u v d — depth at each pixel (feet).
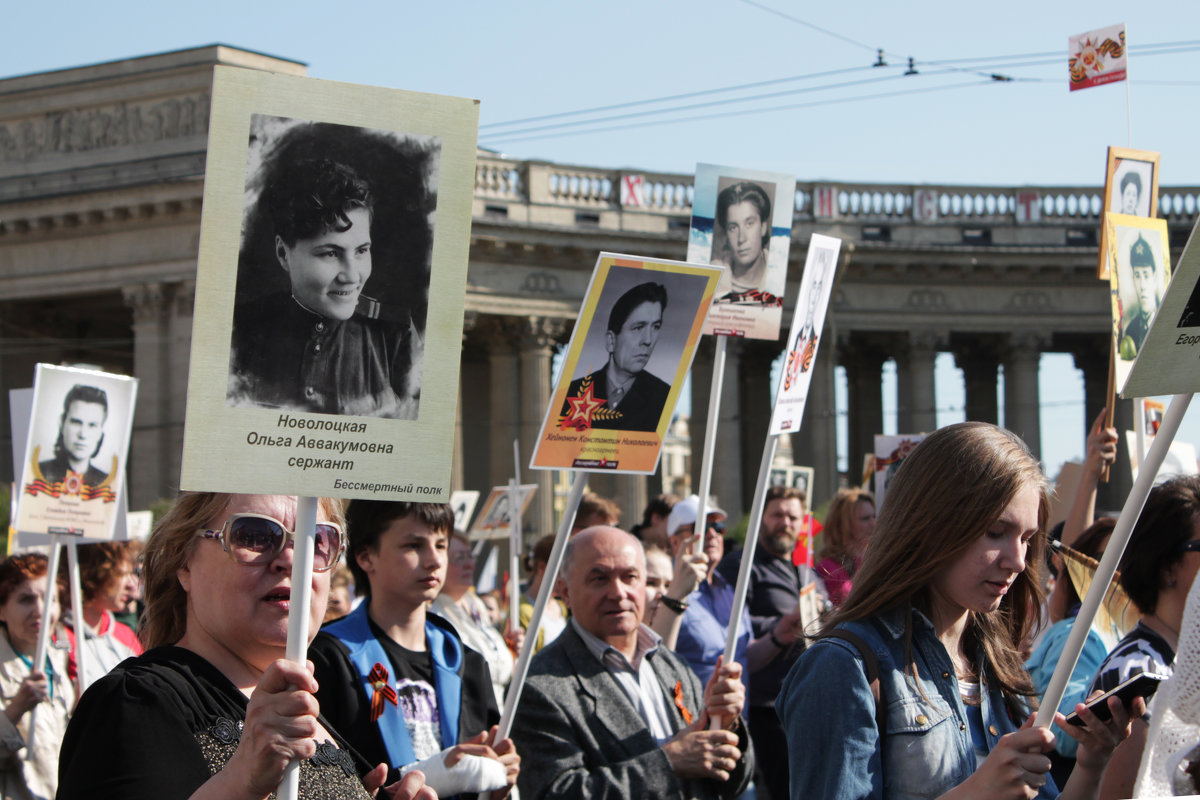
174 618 14.92
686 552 27.68
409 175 11.97
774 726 33.71
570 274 151.33
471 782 18.65
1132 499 13.09
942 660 15.35
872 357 175.32
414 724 20.54
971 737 15.65
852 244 151.84
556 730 21.99
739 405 169.07
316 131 11.71
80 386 32.17
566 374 21.29
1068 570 23.84
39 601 29.63
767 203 27.68
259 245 11.56
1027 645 23.77
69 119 146.51
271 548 13.85
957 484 14.96
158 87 141.59
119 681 12.66
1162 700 14.30
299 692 11.00
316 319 11.69
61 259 146.61
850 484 175.42
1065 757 19.65
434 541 21.40
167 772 12.23
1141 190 29.86
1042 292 160.97
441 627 22.47
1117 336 24.57
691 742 21.98
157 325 141.79
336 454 11.73
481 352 163.02
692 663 31.99
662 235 151.43
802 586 35.83
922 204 159.94
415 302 11.96
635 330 21.70
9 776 27.89
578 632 23.35
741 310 27.55
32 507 31.12
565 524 21.26
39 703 27.71
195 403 11.38
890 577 15.23
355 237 11.80
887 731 14.71
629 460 21.90
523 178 148.77
